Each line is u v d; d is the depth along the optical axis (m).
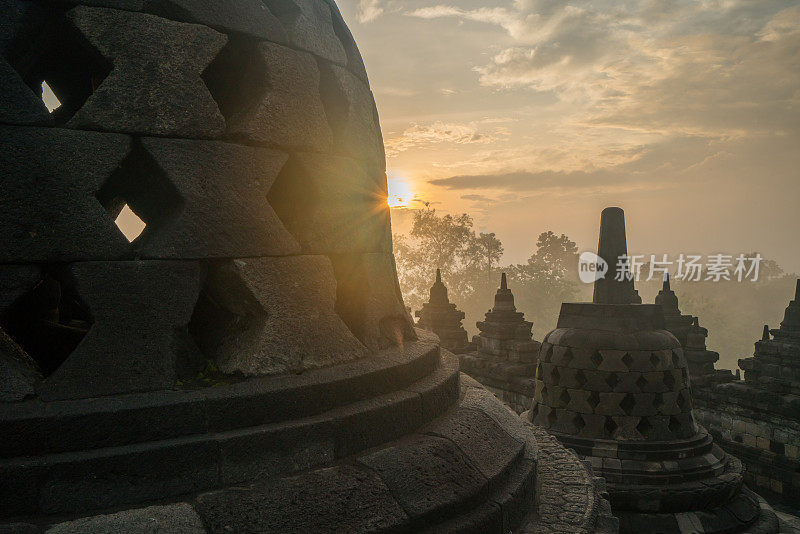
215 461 2.93
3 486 2.58
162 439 2.91
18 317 4.52
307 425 3.18
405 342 4.68
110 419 2.81
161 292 3.19
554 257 89.88
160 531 2.59
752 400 11.17
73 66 4.23
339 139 4.12
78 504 2.66
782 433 10.68
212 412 3.03
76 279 3.01
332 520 2.89
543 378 9.12
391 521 3.03
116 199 4.81
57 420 2.73
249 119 3.54
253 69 3.85
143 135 3.23
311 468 3.17
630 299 9.16
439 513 3.24
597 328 8.78
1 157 2.93
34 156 2.98
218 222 3.37
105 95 3.14
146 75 3.23
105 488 2.71
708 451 8.45
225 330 3.95
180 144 3.29
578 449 8.31
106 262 3.08
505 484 3.87
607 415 8.38
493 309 15.32
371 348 4.12
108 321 3.06
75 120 3.10
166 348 3.18
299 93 3.78
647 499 7.74
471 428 4.04
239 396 3.10
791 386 10.90
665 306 13.16
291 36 3.85
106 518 2.60
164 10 3.37
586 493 4.61
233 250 3.41
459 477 3.48
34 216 2.97
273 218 3.59
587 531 3.90
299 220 4.09
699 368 12.65
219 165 3.40
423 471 3.37
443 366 4.76
